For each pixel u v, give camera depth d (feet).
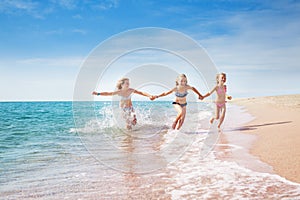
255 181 11.16
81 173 12.67
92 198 9.64
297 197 9.46
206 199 9.37
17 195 9.96
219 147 17.97
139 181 11.50
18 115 45.70
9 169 13.32
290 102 59.67
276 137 20.13
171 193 10.00
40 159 15.35
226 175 12.06
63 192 10.20
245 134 22.52
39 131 26.25
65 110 62.64
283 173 12.09
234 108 54.03
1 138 22.35
